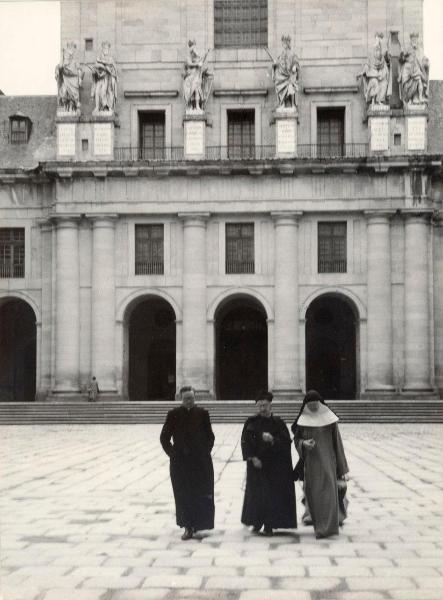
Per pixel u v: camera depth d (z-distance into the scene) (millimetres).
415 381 51469
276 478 14945
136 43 54906
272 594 11000
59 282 52906
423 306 51781
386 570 12219
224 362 57875
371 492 19984
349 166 51750
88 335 52938
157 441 34625
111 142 53062
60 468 25156
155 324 58562
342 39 54438
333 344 58094
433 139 55125
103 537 14773
